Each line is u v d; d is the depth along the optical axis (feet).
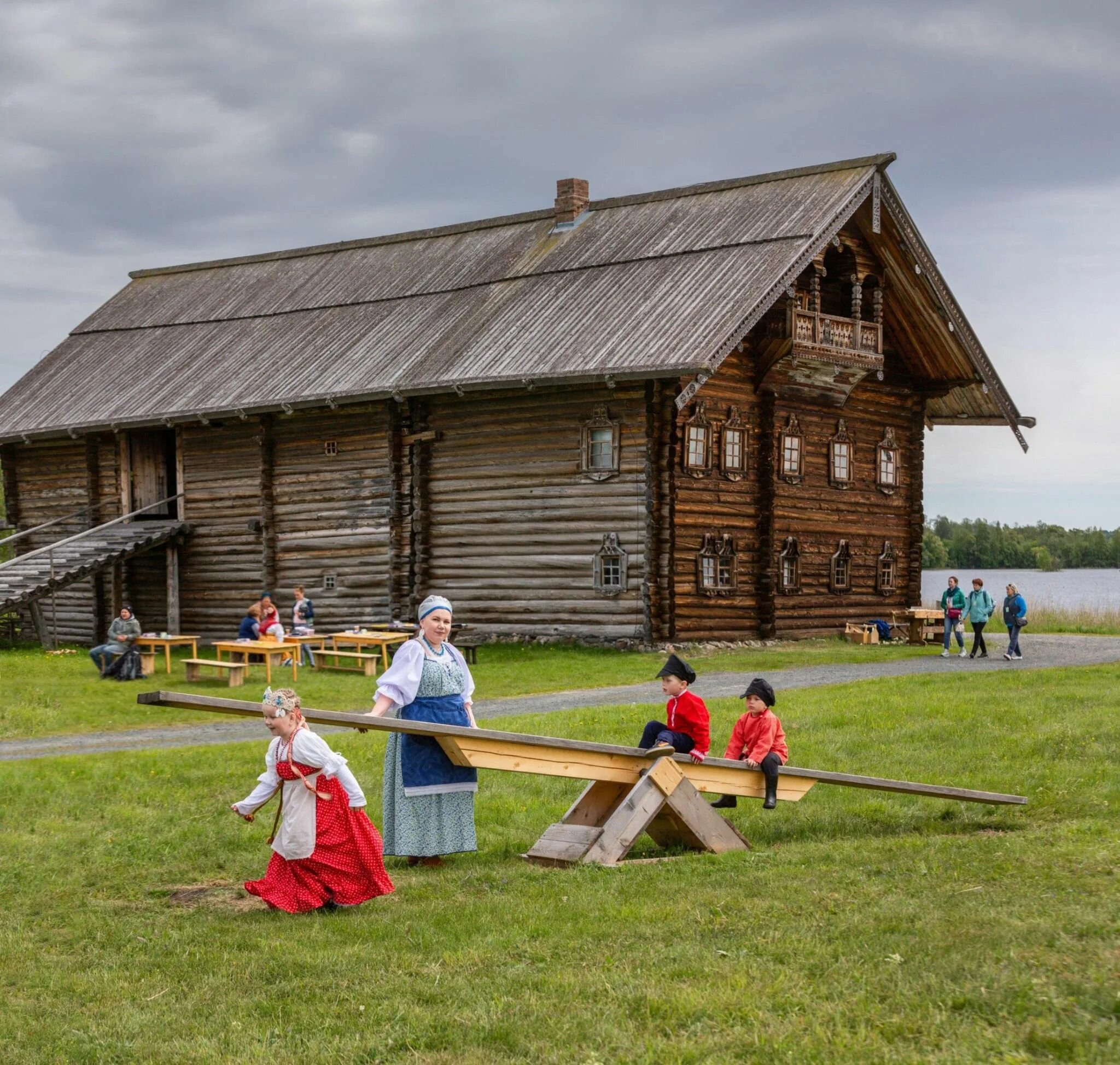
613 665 82.89
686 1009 21.31
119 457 117.70
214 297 130.31
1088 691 61.05
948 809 38.73
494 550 97.09
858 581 109.40
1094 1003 20.36
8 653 101.04
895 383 113.70
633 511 91.86
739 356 98.27
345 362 105.50
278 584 108.37
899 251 102.22
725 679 75.10
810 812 38.81
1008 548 552.00
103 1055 20.86
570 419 94.27
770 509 99.45
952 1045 19.16
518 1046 20.38
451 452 99.25
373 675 82.28
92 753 51.78
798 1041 19.67
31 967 25.61
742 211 100.83
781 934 25.09
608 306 95.55
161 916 29.17
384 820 32.53
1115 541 556.92
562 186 113.39
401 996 22.99
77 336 133.69
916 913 25.79
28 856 34.60
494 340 97.76
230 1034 21.57
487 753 31.22
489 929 26.78
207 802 41.32
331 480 105.60
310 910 28.53
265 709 28.12
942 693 62.13
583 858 32.45
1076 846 31.53
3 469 126.00
